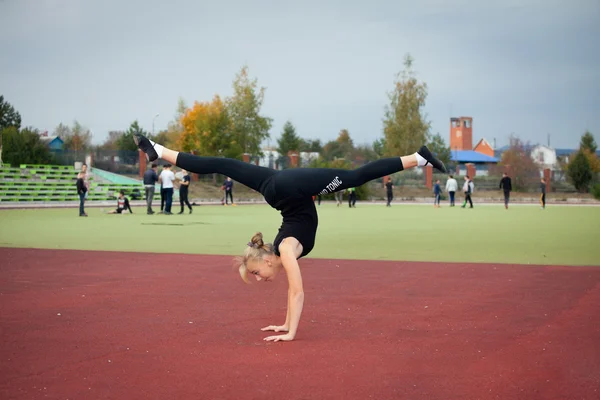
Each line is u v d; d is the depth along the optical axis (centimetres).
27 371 441
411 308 675
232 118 6669
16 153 4900
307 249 565
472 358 479
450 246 1384
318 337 547
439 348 509
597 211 3434
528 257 1177
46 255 1144
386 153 7231
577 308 672
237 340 535
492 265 1030
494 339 538
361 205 4525
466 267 1006
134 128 8581
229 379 425
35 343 520
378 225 2128
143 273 925
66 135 8381
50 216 2525
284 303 705
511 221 2394
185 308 672
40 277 882
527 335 552
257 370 446
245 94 6669
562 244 1436
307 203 563
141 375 433
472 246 1383
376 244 1431
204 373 438
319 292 774
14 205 3447
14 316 626
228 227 1948
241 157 6128
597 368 452
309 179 554
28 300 710
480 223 2252
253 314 645
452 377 431
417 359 476
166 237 1576
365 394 396
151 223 2125
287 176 556
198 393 396
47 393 395
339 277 899
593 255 1209
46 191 4147
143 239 1519
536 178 6794
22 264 1020
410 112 7062
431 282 853
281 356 484
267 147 10294
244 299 727
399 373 440
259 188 581
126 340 531
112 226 1967
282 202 556
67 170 4859
